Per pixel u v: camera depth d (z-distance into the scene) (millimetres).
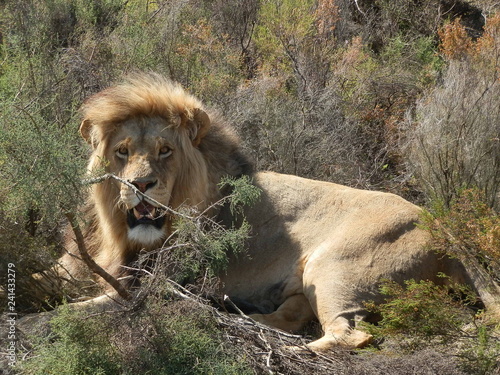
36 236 11195
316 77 17391
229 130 11883
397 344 9281
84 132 11023
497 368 8648
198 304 9000
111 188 10641
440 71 18641
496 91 14195
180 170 10695
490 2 23453
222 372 8188
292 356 8867
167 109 10617
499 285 10164
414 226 10625
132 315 8602
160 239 10500
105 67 16234
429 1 22469
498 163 13344
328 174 14883
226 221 11234
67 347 8172
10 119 9422
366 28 21266
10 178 9266
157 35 17547
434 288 9266
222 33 19578
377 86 17469
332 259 10570
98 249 11211
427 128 13797
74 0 17531
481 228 9617
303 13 19203
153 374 8219
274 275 11047
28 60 14602
